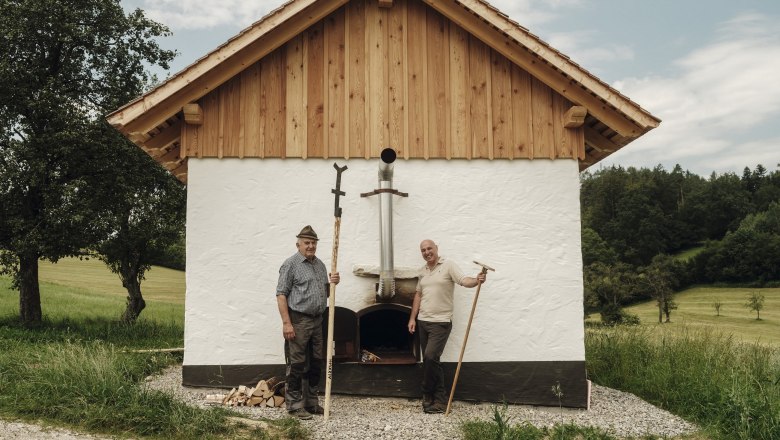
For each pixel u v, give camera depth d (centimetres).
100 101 1825
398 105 777
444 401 704
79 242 1662
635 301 6781
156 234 1817
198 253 750
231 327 744
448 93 782
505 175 777
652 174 9419
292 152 762
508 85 787
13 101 1634
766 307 6444
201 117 754
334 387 740
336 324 737
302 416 636
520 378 754
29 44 1666
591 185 9456
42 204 1727
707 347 975
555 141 783
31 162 1605
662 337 1049
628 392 849
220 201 756
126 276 1880
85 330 1616
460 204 772
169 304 2870
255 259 753
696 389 762
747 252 7775
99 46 1781
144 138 758
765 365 884
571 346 760
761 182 9925
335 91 774
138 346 1292
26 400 618
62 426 571
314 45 777
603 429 649
